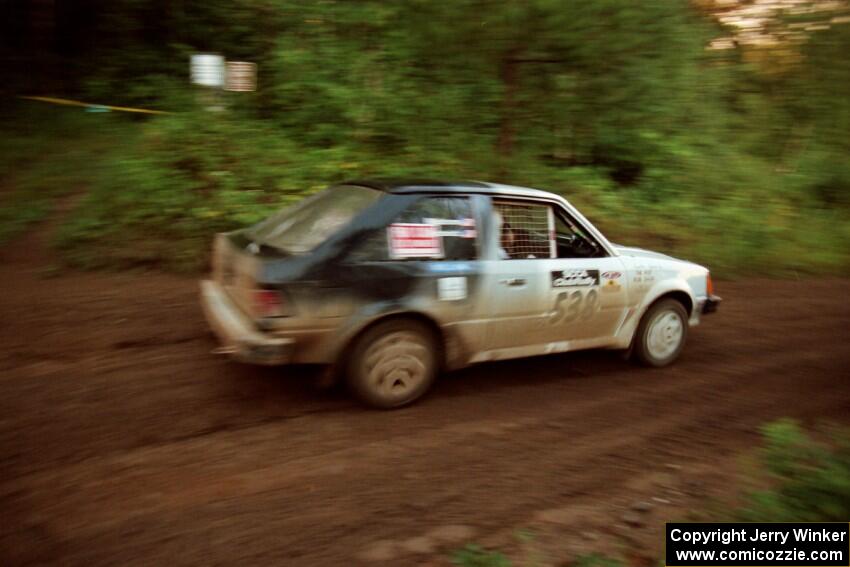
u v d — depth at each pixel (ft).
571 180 33.35
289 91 32.42
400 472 11.55
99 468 11.02
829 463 11.35
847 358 19.56
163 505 10.10
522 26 26.45
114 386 14.15
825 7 37.27
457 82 30.63
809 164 44.09
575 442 13.14
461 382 15.87
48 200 27.20
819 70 39.24
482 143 31.99
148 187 25.31
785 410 15.34
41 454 11.32
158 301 19.94
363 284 12.92
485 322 14.40
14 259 22.61
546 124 32.78
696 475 12.06
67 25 41.86
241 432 12.57
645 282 16.78
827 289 29.60
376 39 32.12
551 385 16.08
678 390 16.25
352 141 31.42
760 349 20.01
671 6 28.14
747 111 45.03
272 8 35.73
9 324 17.21
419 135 31.60
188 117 29.91
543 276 15.01
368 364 13.43
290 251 12.82
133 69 39.65
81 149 32.42
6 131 33.55
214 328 13.94
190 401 13.66
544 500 10.96
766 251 33.45
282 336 12.38
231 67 33.14
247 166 27.48
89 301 19.44
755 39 40.42
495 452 12.50
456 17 26.63
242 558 9.02
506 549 9.60
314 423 13.12
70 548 9.00
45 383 14.07
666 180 36.04
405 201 13.69
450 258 13.97
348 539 9.59
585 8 25.63
